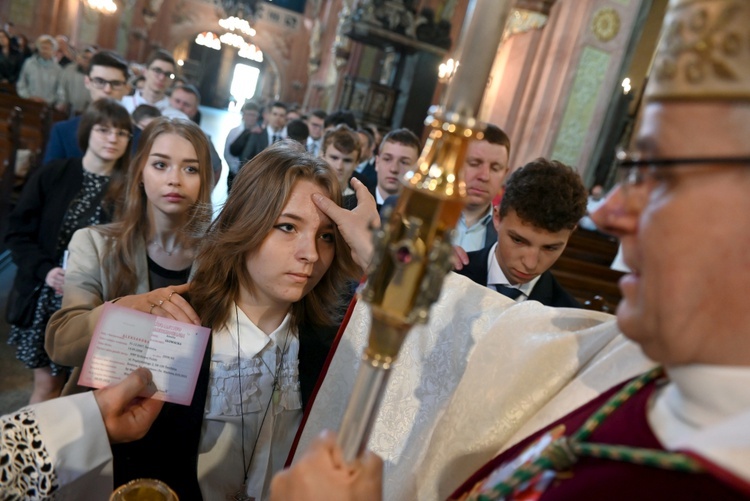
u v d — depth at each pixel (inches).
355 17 464.8
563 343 36.1
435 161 20.3
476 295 43.8
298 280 45.7
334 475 21.3
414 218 19.6
